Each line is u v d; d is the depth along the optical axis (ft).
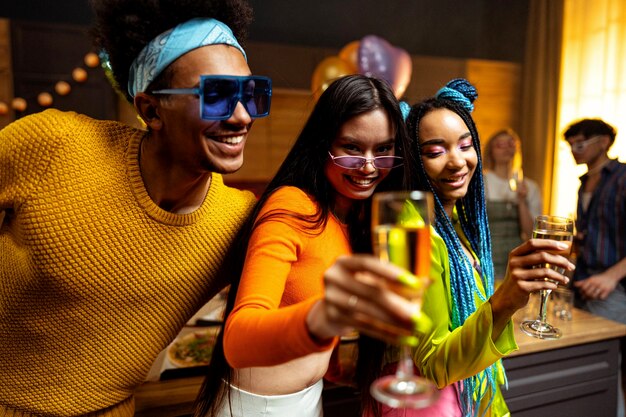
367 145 3.38
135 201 3.18
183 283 3.45
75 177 3.08
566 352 5.67
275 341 2.16
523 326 4.68
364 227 3.77
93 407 3.50
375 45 10.96
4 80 11.59
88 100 12.25
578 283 8.15
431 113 4.03
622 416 7.86
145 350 3.52
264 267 2.85
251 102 2.92
